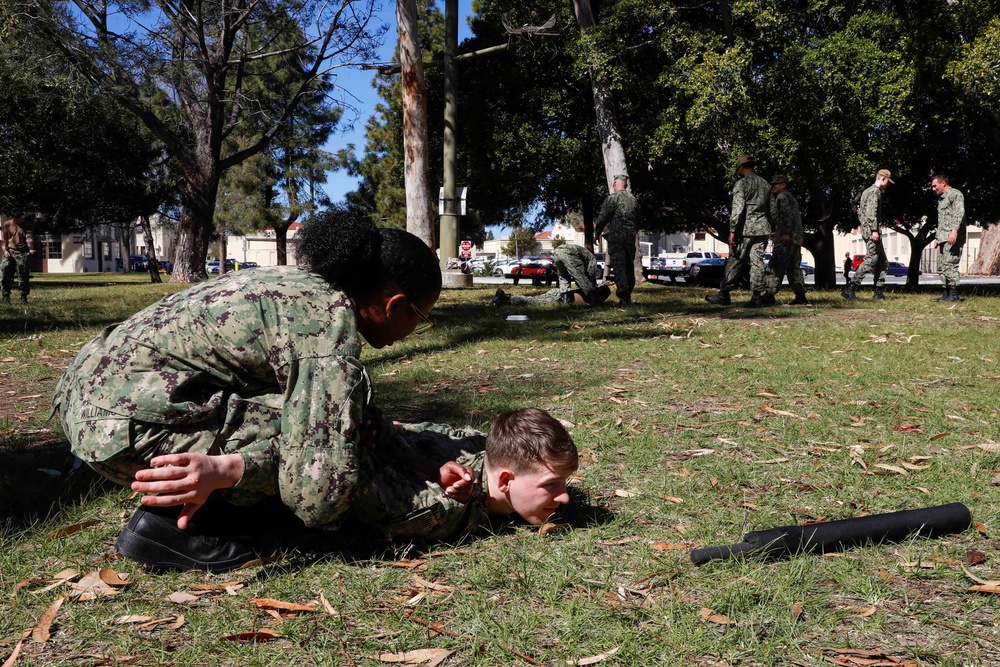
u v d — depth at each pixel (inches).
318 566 97.6
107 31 901.8
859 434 156.4
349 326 92.6
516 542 104.9
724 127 676.7
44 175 1179.3
